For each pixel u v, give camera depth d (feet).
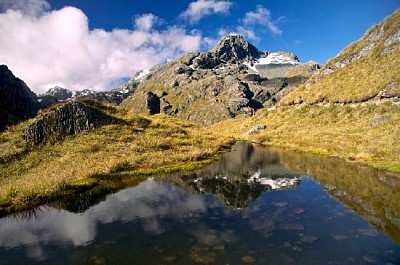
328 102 247.91
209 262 44.60
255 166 122.62
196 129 222.48
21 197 73.56
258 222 60.13
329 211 65.77
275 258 45.47
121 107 197.36
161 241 52.06
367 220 59.93
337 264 43.57
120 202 75.46
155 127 179.01
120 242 52.19
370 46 276.00
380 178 93.40
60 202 76.02
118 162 110.83
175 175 106.42
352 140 155.43
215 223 59.93
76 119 145.48
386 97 198.08
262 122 296.51
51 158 118.32
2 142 124.16
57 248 50.85
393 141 134.41
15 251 50.37
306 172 107.76
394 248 48.06
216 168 119.03
